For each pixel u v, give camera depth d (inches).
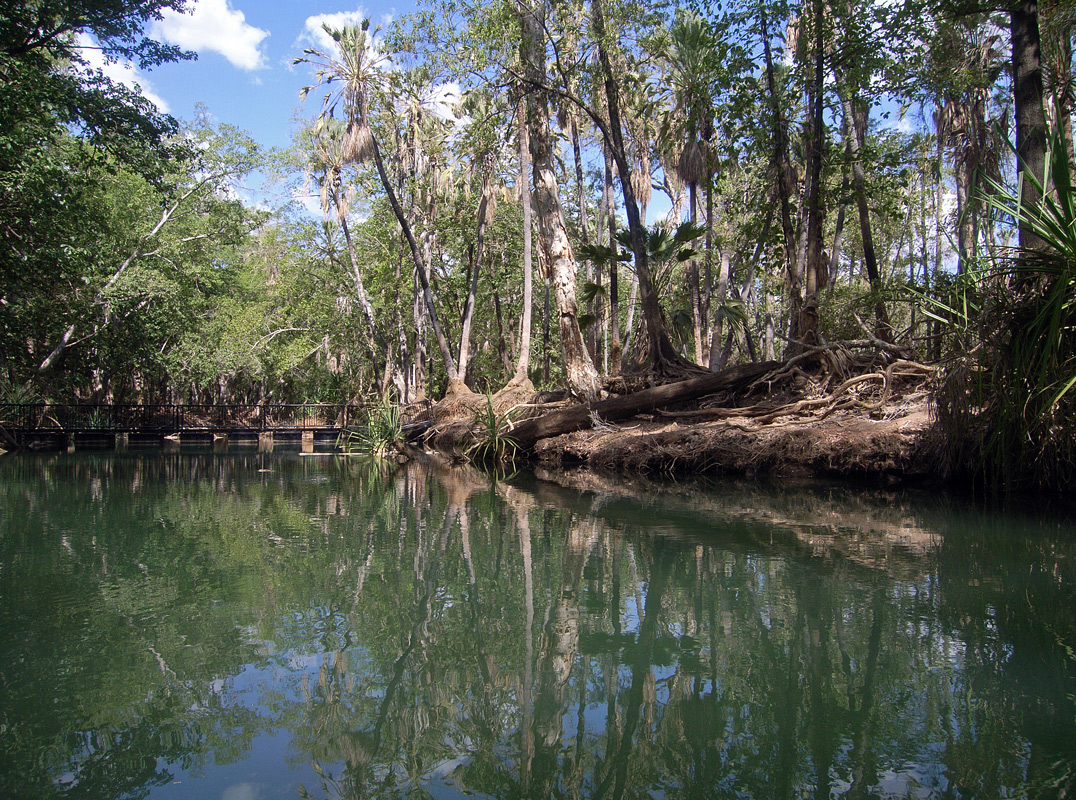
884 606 133.4
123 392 1338.6
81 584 156.6
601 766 79.2
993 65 511.2
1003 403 239.6
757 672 105.4
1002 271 239.1
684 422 439.5
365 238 1182.9
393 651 115.9
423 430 760.3
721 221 779.4
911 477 296.4
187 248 1006.4
